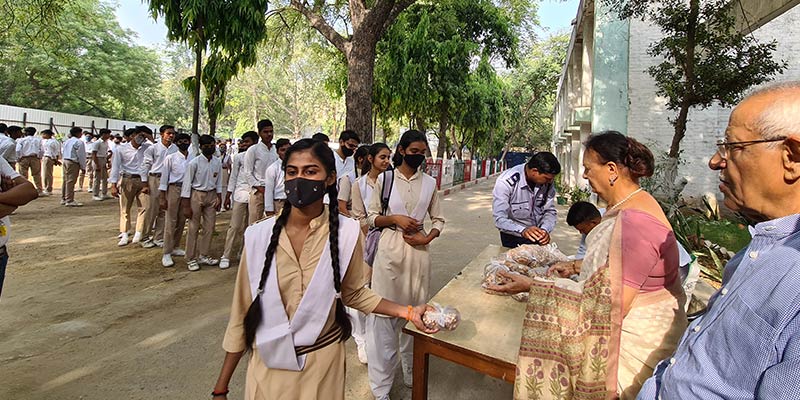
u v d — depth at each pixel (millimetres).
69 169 10273
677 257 1733
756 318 923
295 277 1610
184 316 4223
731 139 1096
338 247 1636
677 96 7402
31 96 26969
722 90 6961
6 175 2424
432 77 16359
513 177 3619
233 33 7566
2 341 3607
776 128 996
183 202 5594
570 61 15875
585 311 1652
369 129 8664
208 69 8047
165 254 5883
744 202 1092
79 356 3387
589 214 2725
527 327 1752
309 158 1571
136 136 7145
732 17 6988
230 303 4582
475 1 16453
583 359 1636
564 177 19719
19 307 4367
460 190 17844
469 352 2031
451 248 7195
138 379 3066
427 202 3021
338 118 40750
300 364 1618
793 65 9984
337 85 15336
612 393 1621
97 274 5484
